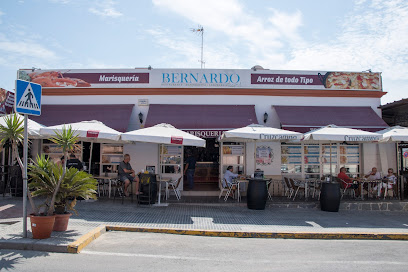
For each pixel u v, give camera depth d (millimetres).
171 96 14305
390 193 13469
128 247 6730
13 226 7516
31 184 6930
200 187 15039
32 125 10680
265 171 13891
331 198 11164
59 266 5391
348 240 8062
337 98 14633
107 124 13359
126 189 11492
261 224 9070
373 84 14766
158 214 9828
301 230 8484
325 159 14281
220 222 9148
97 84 14359
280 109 14117
